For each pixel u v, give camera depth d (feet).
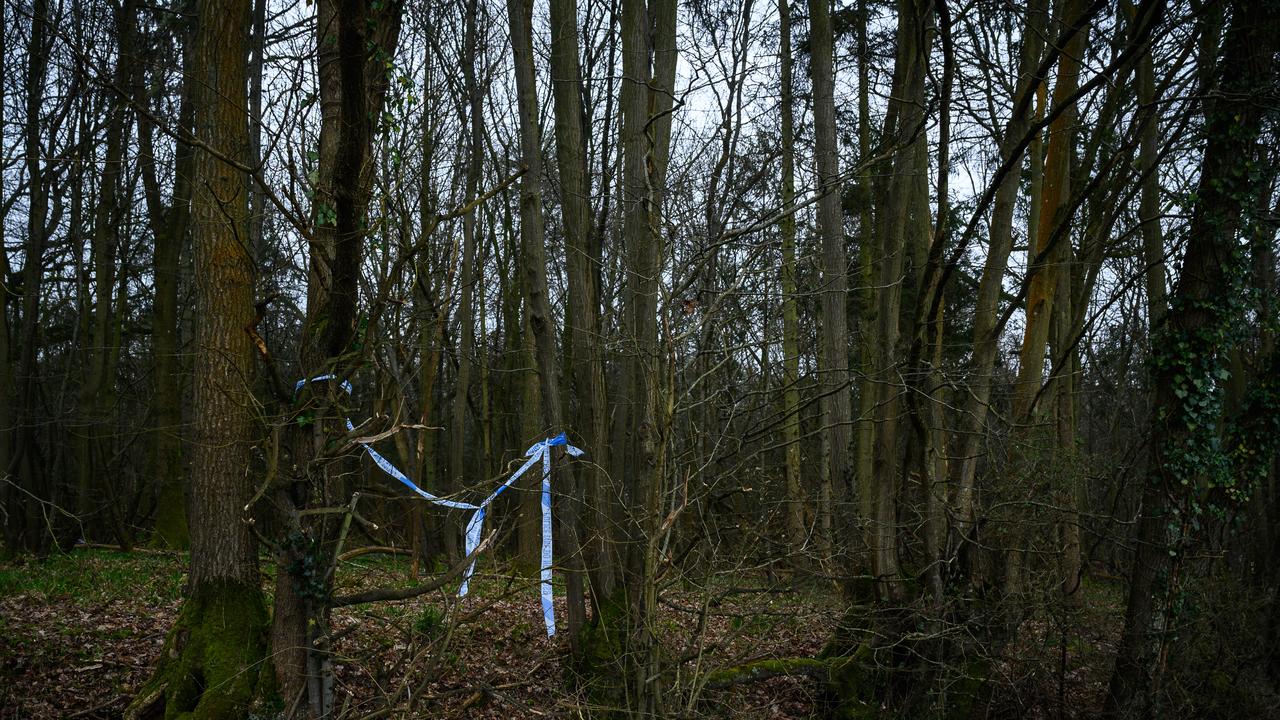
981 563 30.99
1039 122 27.22
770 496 28.50
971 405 31.24
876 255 51.78
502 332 89.20
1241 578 33.68
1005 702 30.71
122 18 51.62
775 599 30.12
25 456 57.16
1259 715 29.86
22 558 51.08
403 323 24.88
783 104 46.68
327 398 20.38
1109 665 30.78
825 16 38.73
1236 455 31.12
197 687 24.03
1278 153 32.32
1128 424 52.60
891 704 29.63
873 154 39.11
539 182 31.01
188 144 17.69
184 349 63.10
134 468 75.72
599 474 29.91
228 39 26.22
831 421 37.76
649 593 22.18
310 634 21.72
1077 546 32.04
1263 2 28.63
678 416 24.43
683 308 23.26
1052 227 41.24
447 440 89.97
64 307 77.25
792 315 38.70
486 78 48.19
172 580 43.09
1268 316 31.99
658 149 29.68
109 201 62.44
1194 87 34.37
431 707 25.95
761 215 26.61
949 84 29.22
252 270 26.50
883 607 29.81
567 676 28.99
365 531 23.45
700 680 23.72
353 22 17.10
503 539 24.36
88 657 28.50
